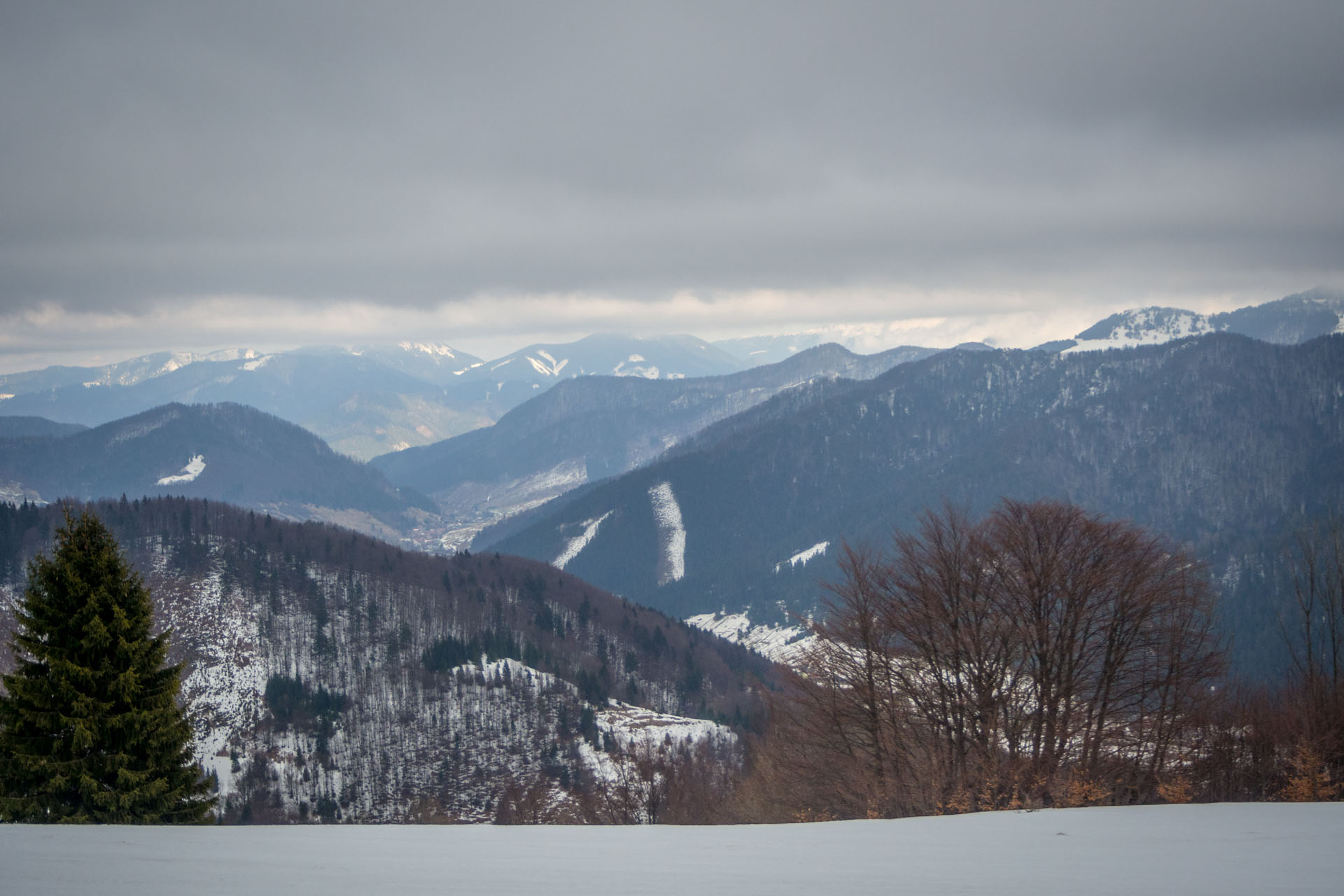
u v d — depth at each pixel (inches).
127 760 992.9
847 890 426.6
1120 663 1195.3
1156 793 1130.7
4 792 970.1
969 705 1227.9
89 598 1015.0
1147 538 1286.9
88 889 402.9
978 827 714.8
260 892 406.0
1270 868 486.9
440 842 628.4
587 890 420.8
